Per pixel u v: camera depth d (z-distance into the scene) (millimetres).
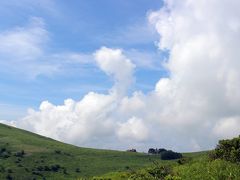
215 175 27969
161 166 34750
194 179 28547
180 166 33750
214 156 33719
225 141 33938
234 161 31625
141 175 33938
